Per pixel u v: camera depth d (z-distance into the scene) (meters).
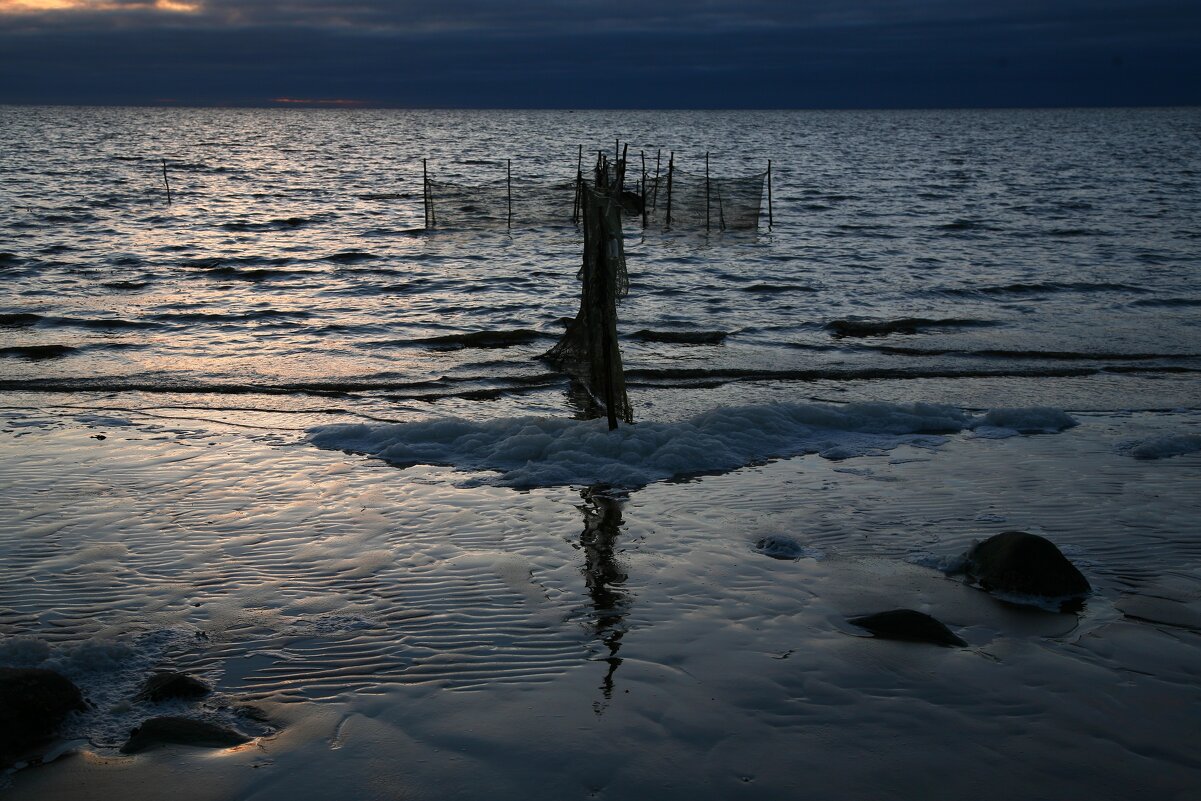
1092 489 7.80
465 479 8.11
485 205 32.81
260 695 4.59
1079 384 12.18
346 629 5.29
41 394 11.35
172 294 19.58
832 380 12.52
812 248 26.81
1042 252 25.61
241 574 6.07
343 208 38.75
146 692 4.56
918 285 20.59
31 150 78.75
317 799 3.78
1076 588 5.79
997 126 191.12
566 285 21.06
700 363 13.52
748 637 5.21
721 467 8.44
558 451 8.56
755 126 192.12
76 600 5.67
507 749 4.10
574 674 4.77
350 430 9.37
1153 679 4.77
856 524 7.04
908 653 5.02
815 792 3.82
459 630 5.27
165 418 10.22
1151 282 20.45
